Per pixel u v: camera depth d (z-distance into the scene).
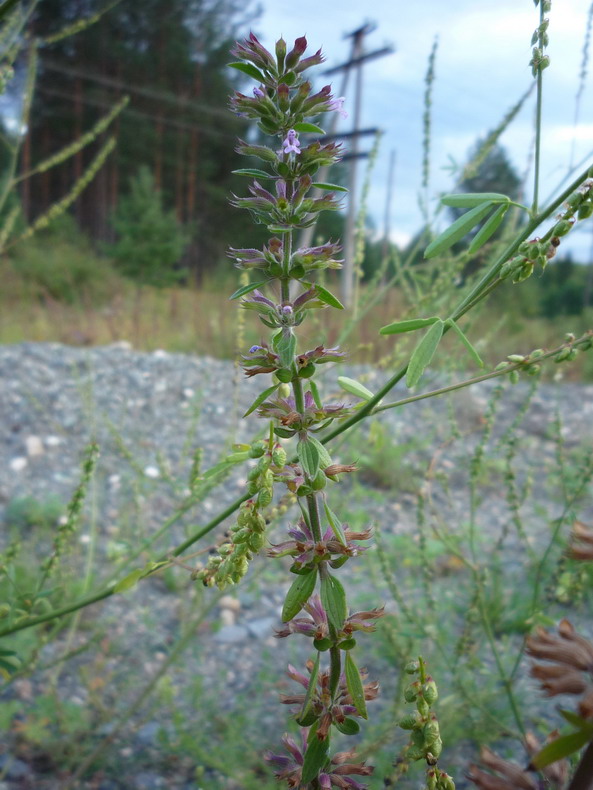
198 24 32.66
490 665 2.95
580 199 1.04
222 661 3.28
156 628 3.51
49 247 18.39
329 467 1.07
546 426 6.97
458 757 2.42
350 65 16.25
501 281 1.11
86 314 13.52
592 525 0.81
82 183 4.18
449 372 2.89
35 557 3.90
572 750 0.69
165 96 30.50
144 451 5.71
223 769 2.28
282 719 2.78
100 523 4.46
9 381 6.76
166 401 6.91
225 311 13.52
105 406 6.58
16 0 1.57
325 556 1.03
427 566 2.59
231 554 1.03
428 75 2.79
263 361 1.12
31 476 5.25
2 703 2.65
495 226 1.17
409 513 4.91
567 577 2.47
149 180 22.23
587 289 22.12
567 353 1.18
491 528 4.68
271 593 3.95
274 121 1.05
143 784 2.45
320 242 2.60
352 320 2.88
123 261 20.95
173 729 2.71
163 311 14.94
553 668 0.79
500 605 3.39
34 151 31.42
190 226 27.44
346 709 1.08
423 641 3.05
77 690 2.93
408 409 6.66
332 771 1.15
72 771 2.50
